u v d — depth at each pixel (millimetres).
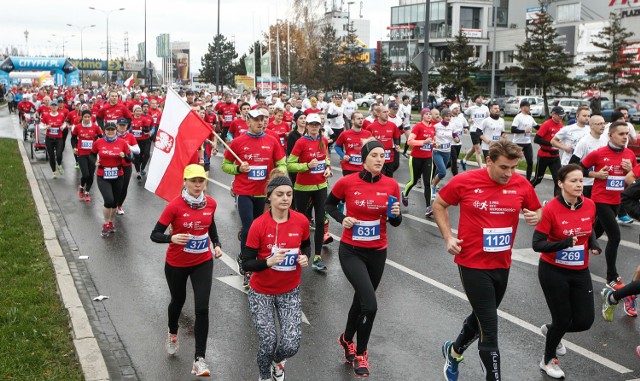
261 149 8617
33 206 13203
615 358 6293
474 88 50188
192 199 5879
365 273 5891
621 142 7859
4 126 36156
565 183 5695
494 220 5184
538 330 6988
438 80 51219
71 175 18391
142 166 18188
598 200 8102
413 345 6637
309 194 9539
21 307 7137
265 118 8812
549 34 47125
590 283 5863
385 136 13016
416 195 15352
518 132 15633
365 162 5918
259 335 5297
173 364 6164
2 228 11000
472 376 5941
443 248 10492
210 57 83562
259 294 5438
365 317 5727
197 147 8000
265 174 8688
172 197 7918
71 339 6430
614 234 7988
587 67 55438
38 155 22328
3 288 7816
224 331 7008
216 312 7602
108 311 7633
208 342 6699
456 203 5402
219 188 16516
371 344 6664
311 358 6297
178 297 6129
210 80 83812
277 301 5461
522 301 7898
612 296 6867
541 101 49531
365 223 5941
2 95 67812
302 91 65375
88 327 6668
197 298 5844
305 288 8492
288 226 5410
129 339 6781
